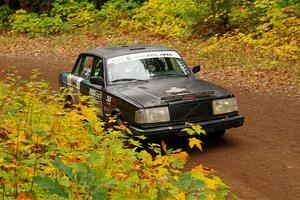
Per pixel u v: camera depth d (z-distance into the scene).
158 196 2.79
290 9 17.42
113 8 24.36
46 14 25.03
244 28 17.91
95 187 2.26
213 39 17.84
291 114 9.62
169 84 7.79
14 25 24.70
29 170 3.49
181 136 7.14
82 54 9.41
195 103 7.18
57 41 22.06
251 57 15.02
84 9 25.31
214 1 18.42
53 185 2.08
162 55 8.61
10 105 6.14
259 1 17.84
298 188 5.85
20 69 17.23
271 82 12.58
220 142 7.92
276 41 15.68
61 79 10.15
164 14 21.72
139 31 21.86
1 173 3.23
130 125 7.13
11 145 3.99
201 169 3.41
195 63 15.70
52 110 5.55
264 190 5.83
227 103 7.46
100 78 8.09
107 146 4.49
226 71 14.33
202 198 2.87
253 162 6.86
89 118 4.94
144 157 4.17
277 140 7.93
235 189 5.87
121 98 7.37
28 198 2.77
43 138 4.47
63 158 3.73
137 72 8.20
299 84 12.01
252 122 9.21
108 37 21.92
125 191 3.21
